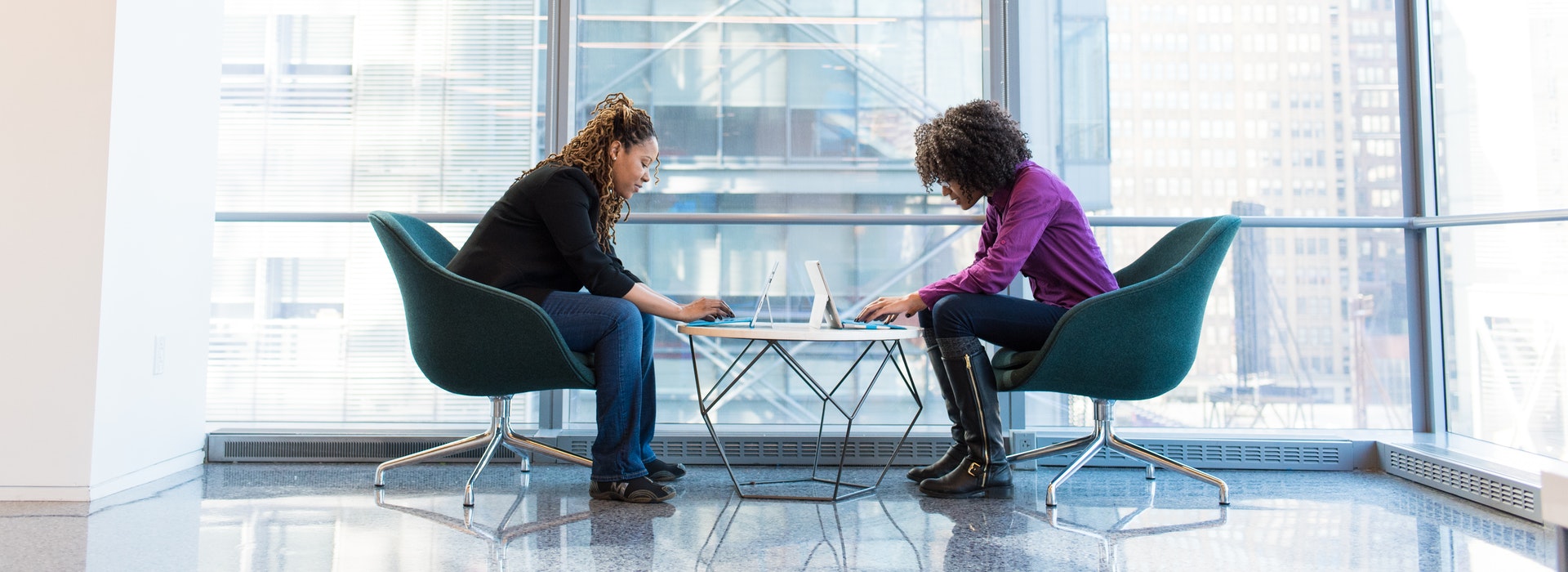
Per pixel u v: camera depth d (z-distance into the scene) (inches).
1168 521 81.4
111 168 90.9
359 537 74.5
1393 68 120.0
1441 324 116.4
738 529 77.7
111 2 90.5
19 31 90.0
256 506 87.0
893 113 124.6
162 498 90.2
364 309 122.9
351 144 123.1
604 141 94.3
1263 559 68.6
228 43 123.3
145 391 98.6
